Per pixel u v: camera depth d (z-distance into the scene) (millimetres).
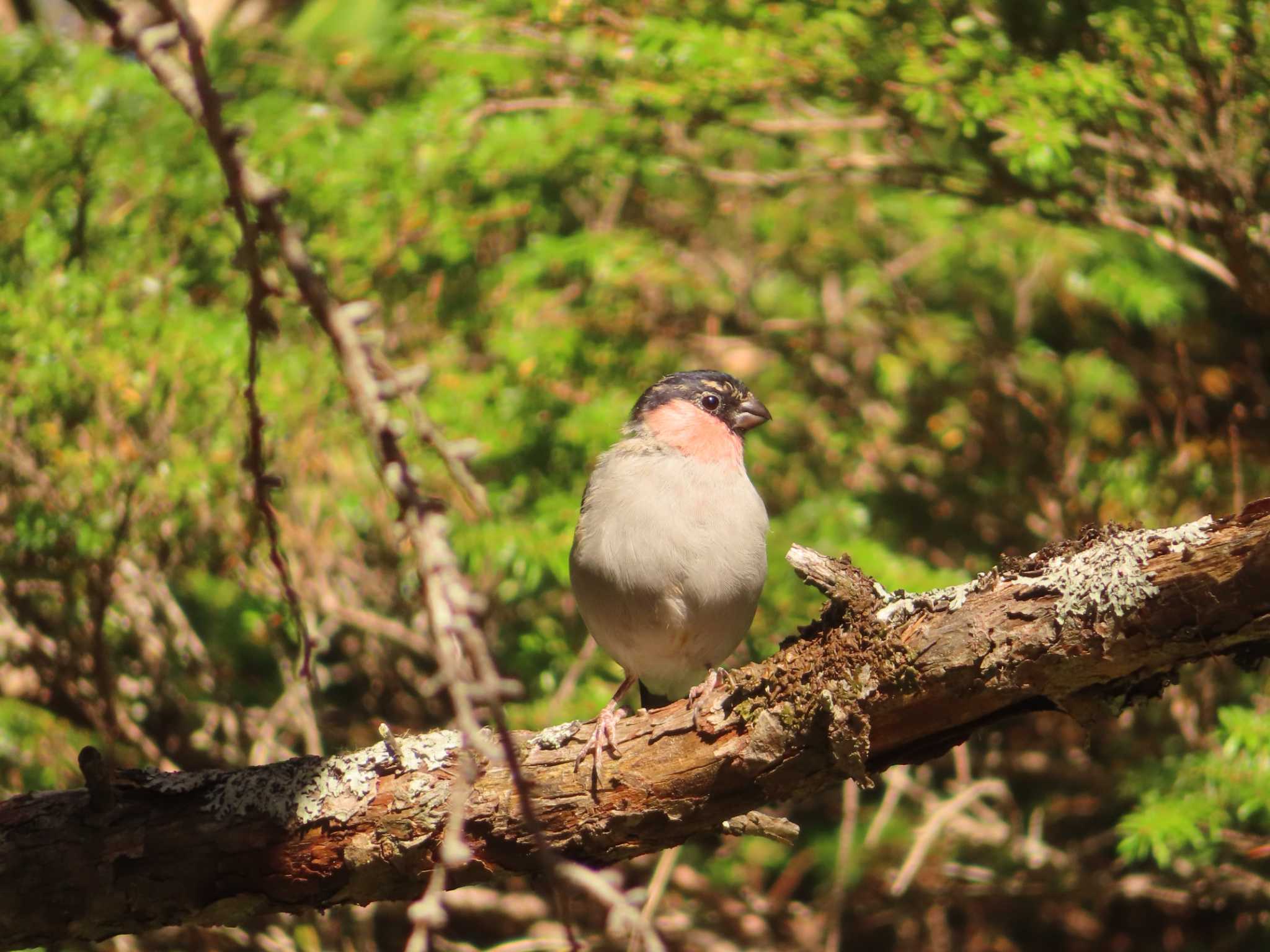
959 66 9211
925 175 11086
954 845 11828
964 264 13781
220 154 3561
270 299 10812
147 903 6004
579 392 11734
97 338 10242
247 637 11656
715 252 14164
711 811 5703
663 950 3258
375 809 5898
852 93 10062
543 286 13000
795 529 11523
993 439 12477
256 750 10359
